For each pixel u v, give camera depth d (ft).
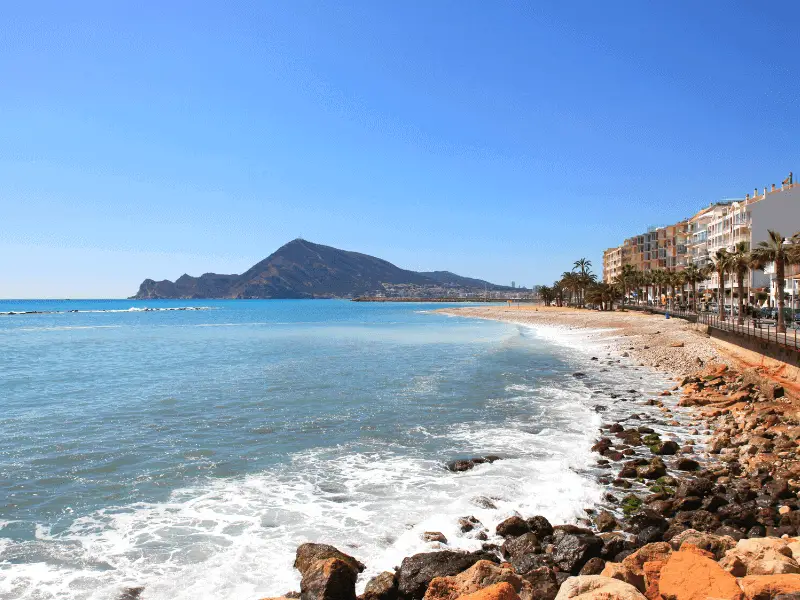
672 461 60.13
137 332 298.56
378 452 64.18
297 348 192.75
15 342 228.22
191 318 506.89
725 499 46.75
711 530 41.68
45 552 39.83
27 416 81.97
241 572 37.04
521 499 49.21
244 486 53.16
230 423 77.66
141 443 67.51
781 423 71.92
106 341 232.53
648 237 494.59
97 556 39.27
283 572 37.06
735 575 30.60
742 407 83.92
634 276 432.66
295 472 57.21
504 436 70.95
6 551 39.96
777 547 32.24
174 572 37.06
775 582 27.09
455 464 58.49
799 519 41.78
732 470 55.67
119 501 49.44
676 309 328.29
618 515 45.96
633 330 231.91
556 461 60.29
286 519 45.52
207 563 38.24
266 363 146.82
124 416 81.92
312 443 67.87
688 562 29.81
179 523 44.80
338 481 54.44
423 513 46.42
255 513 46.80
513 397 97.09
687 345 164.35
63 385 110.83
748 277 276.21
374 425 76.74
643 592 29.45
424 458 61.82
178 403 91.30
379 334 267.59
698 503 46.34
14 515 46.21
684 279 308.60
